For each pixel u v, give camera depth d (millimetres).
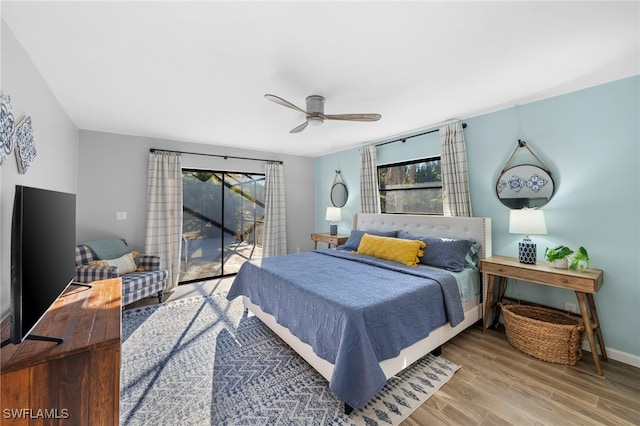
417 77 2174
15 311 1010
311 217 5895
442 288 2303
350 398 1534
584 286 2064
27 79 1797
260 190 5312
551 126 2594
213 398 1791
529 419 1618
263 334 2664
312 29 1560
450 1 1345
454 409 1696
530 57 1896
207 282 4473
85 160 3559
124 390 1861
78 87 2314
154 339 2555
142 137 3979
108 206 3713
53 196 1464
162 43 1691
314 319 1926
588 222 2391
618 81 2234
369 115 2420
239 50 1771
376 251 3289
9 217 1517
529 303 2729
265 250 5129
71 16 1428
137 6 1358
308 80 2205
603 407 1713
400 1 1338
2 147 1387
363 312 1712
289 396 1811
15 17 1427
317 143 4535
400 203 4105
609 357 2264
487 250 2920
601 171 2320
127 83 2244
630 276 2191
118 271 2986
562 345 2158
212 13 1415
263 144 4598
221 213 4852
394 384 1927
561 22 1523
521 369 2111
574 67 2043
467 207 3156
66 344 1157
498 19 1489
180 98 2566
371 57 1869
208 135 3951
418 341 2006
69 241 1746
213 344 2475
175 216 4168
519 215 2521
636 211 2160
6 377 1023
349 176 4965
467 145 3221
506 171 2873
